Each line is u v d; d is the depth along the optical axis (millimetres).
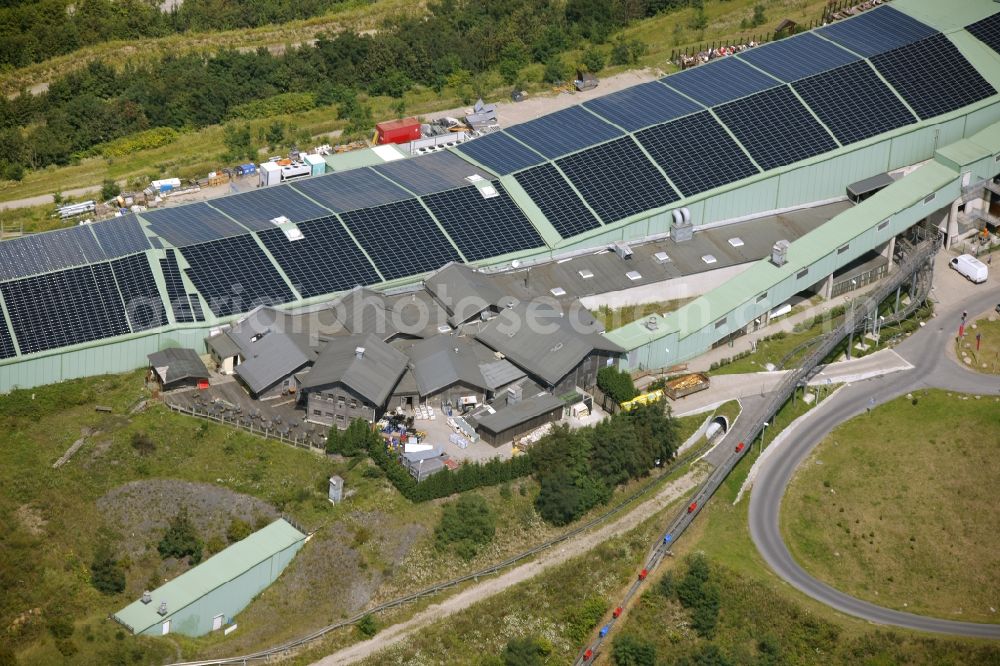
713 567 186500
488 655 170500
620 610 179125
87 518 179750
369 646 169375
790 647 180125
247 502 183125
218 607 171250
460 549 181000
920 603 191000
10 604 167375
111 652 163375
